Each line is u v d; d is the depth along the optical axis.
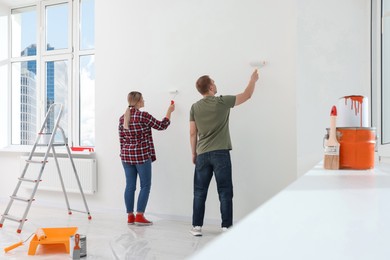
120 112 4.16
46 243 2.80
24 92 5.23
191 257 0.29
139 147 3.58
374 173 1.18
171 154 3.87
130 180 3.67
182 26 3.84
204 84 3.14
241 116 3.56
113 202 4.21
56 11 4.99
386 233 0.40
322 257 0.31
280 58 3.41
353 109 1.40
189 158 3.79
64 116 4.91
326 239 0.37
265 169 3.47
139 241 3.07
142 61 4.04
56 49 4.97
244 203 3.54
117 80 4.17
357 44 2.76
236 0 3.59
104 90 4.24
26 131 5.21
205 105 3.05
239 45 3.58
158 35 3.96
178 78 3.85
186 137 3.81
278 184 3.42
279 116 3.42
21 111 5.25
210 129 3.04
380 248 0.34
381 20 2.29
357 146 1.28
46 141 4.73
